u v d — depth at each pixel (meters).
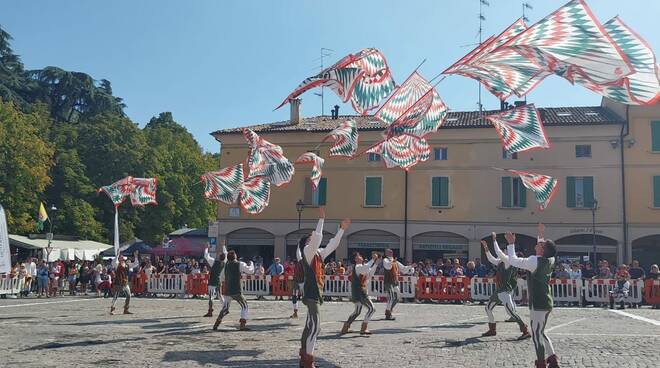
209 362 10.12
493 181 35.19
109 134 54.84
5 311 19.52
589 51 7.94
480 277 24.67
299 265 11.75
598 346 11.55
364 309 20.47
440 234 35.84
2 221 22.70
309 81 11.60
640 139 33.78
